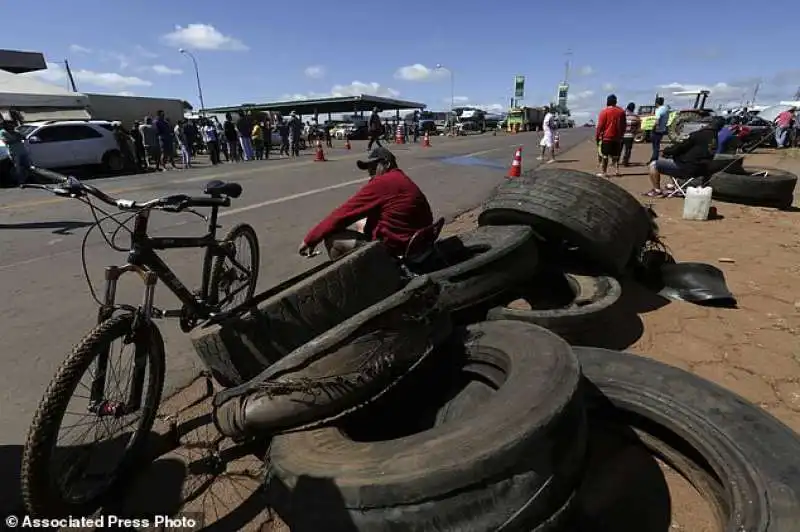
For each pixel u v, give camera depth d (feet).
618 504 7.67
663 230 23.70
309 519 6.42
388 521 6.00
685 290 14.98
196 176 50.57
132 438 8.75
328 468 6.51
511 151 80.48
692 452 7.98
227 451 9.20
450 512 5.89
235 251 12.35
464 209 30.63
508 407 6.64
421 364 8.40
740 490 6.64
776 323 13.38
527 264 13.12
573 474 6.65
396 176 12.36
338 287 9.17
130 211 8.45
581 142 111.45
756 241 21.40
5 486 8.38
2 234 25.02
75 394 7.71
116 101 92.79
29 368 12.05
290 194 36.94
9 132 40.16
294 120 79.36
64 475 7.65
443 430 6.56
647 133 95.09
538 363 7.67
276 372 7.70
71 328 14.20
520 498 6.06
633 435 8.63
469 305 11.92
